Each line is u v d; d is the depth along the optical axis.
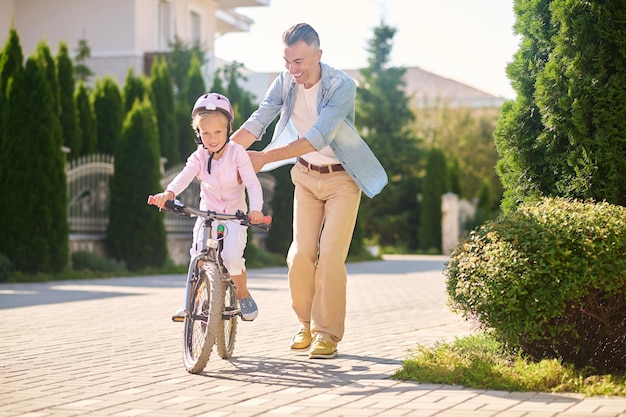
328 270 6.93
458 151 54.16
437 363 6.09
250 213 6.14
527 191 6.93
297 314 7.33
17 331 8.90
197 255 6.41
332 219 6.99
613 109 6.42
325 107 6.77
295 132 7.24
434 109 57.41
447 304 6.27
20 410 5.01
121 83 30.45
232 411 4.93
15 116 17.50
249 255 24.17
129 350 7.52
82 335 8.58
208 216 6.18
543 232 5.78
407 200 44.97
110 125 21.98
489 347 6.56
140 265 20.09
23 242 17.39
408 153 45.66
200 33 35.41
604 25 6.44
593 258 5.64
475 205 44.06
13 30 17.64
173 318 6.51
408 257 36.47
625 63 6.45
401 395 5.33
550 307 5.67
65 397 5.39
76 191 19.78
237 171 6.45
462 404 5.03
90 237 19.86
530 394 5.31
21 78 17.56
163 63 23.78
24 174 17.45
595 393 5.27
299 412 4.88
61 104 20.50
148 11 31.58
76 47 31.17
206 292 6.30
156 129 20.50
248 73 32.75
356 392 5.45
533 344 6.09
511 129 6.95
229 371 6.32
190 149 24.27
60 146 17.88
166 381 5.93
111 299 12.81
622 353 5.99
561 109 6.59
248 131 7.12
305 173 7.13
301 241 7.22
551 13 6.75
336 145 6.90
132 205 20.05
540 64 6.91
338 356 7.04
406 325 9.44
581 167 6.54
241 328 9.09
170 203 6.08
